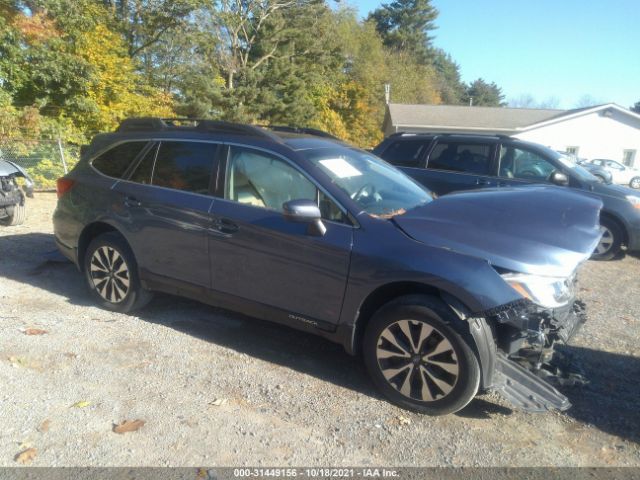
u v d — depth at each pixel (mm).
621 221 8242
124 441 3158
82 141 16812
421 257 3486
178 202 4500
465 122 36625
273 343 4590
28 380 3773
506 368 3621
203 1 25828
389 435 3346
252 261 4133
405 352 3588
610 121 34094
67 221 5273
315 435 3311
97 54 19094
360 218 3795
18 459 2955
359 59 49625
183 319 4996
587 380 3906
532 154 8195
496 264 3355
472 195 4145
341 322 3818
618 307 5992
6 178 8148
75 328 4648
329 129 43969
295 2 35219
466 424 3504
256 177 4266
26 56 17016
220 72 33188
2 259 6570
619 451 3268
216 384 3855
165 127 4941
